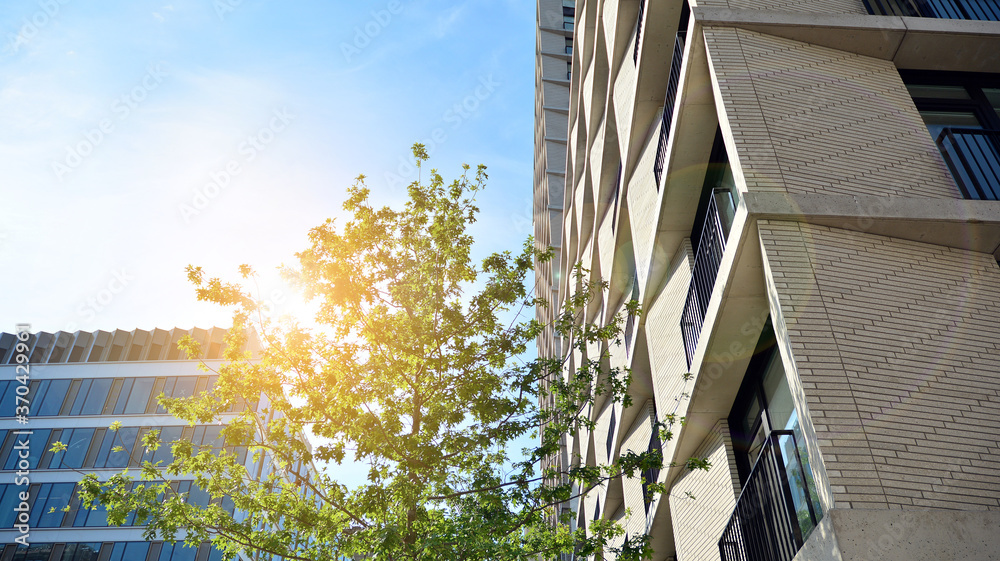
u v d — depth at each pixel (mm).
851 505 6055
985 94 10656
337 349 10758
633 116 15906
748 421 10672
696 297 11352
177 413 10672
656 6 13828
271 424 10500
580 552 11023
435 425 10469
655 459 10453
